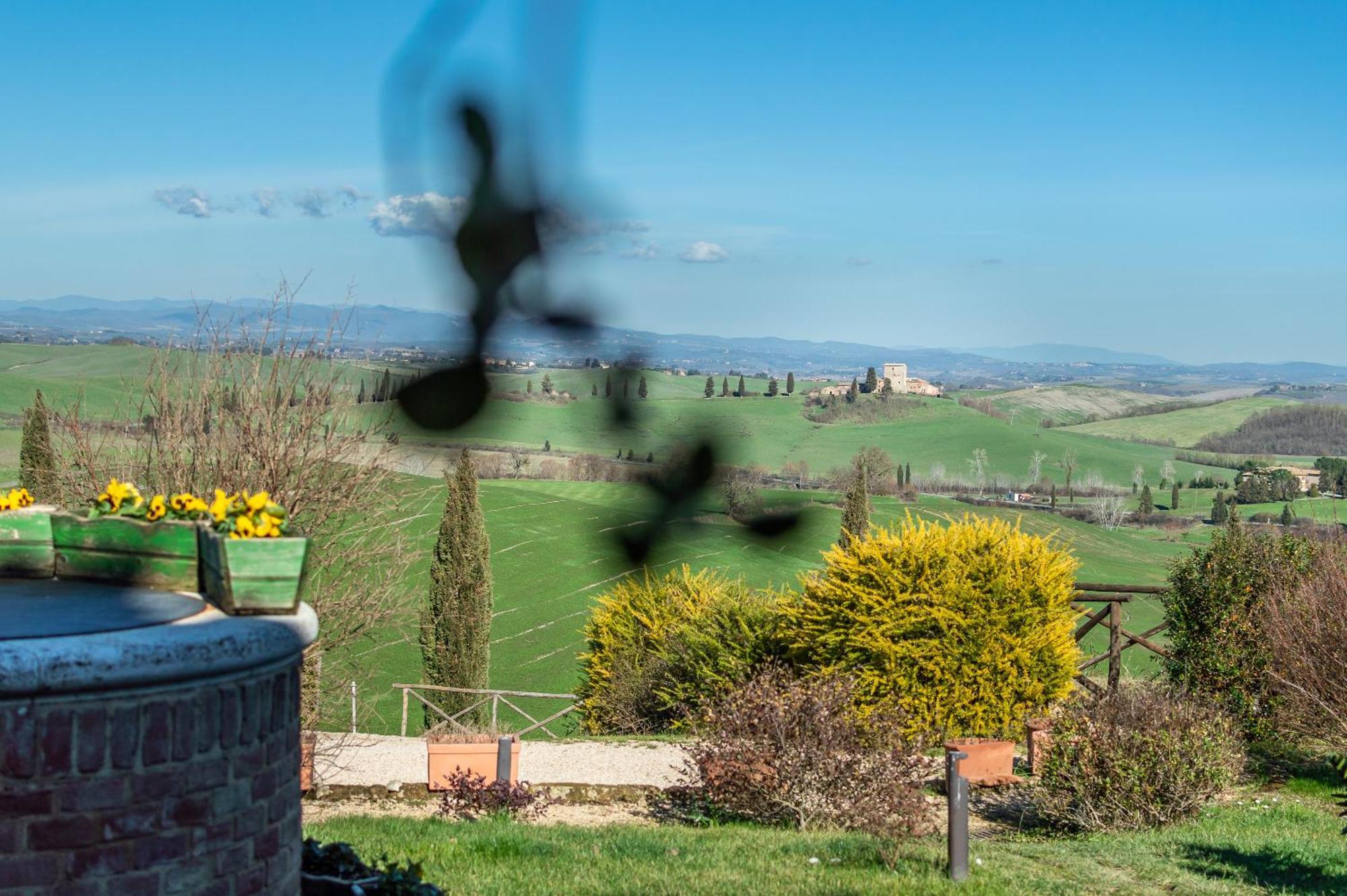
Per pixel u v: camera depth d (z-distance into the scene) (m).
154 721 3.36
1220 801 14.30
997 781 15.24
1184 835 12.19
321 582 14.61
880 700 15.91
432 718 21.05
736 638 18.52
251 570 3.69
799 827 12.98
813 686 13.70
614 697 20.14
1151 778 12.98
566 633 31.91
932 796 14.88
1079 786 13.05
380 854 10.27
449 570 21.08
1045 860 11.01
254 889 3.69
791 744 13.04
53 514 4.45
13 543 4.45
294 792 3.97
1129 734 13.19
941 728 16.53
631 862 10.41
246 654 3.47
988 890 9.40
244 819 3.64
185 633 3.39
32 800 3.19
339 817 13.04
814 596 17.08
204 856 3.50
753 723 13.36
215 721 3.51
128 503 4.43
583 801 14.72
